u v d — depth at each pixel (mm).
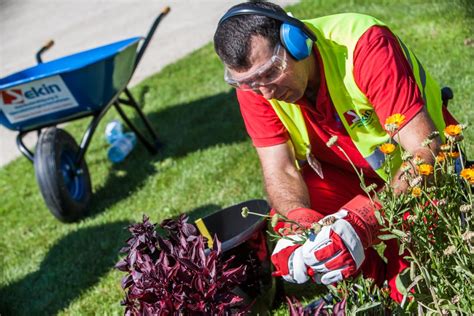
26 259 5043
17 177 6602
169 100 7133
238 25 2572
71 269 4719
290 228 2570
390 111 2641
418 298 2533
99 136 6902
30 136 7680
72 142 5562
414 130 2613
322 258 2414
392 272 3115
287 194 3023
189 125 6422
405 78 2637
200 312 2455
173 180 5512
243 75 2607
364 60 2688
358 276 2732
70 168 5527
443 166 2436
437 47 6105
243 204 3551
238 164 5367
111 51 6094
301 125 3047
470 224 2414
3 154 7422
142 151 6203
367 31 2734
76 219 5418
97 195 5727
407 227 2455
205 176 5344
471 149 4387
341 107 2871
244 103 3080
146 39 6027
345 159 3160
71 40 10492
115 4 11688
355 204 2590
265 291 3318
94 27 10758
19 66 10109
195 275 2488
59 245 5090
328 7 7875
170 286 2533
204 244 2840
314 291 3557
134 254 2672
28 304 4492
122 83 5672
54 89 5246
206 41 8641
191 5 10188
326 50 2791
